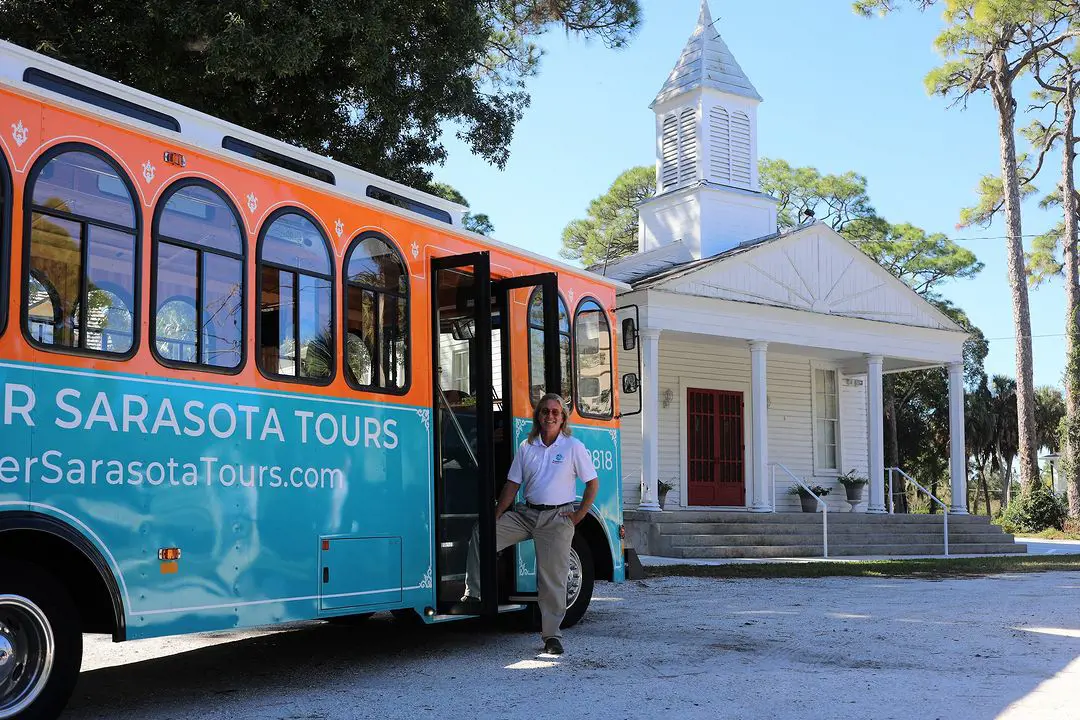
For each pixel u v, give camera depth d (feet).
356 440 21.94
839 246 72.90
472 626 29.48
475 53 50.65
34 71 17.48
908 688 20.03
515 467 24.41
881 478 73.41
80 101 17.39
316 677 21.84
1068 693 19.54
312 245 21.45
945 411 154.20
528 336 28.48
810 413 81.00
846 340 72.79
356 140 45.27
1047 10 91.04
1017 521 97.60
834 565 50.98
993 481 200.34
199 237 18.90
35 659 16.07
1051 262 117.60
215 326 19.01
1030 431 97.71
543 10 59.82
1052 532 92.99
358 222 22.76
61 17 39.11
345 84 43.50
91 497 16.44
